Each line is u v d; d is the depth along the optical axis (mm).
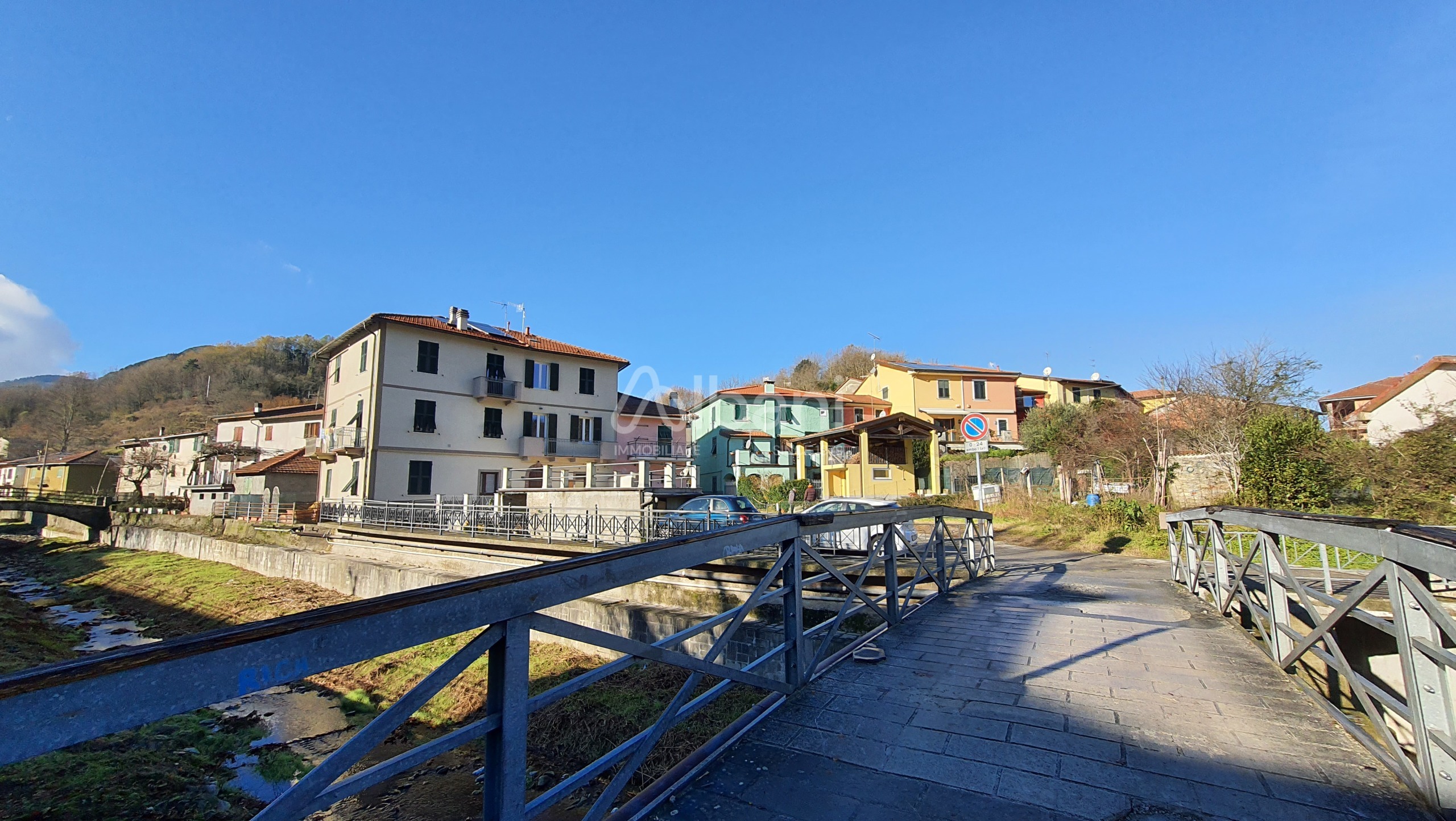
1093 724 3697
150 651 1296
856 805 2777
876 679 4578
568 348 33375
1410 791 2826
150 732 9109
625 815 2643
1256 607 5418
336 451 27625
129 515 34812
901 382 38094
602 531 15312
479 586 1999
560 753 8102
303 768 8414
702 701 3201
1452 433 10227
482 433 28828
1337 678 5625
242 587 20359
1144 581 9469
